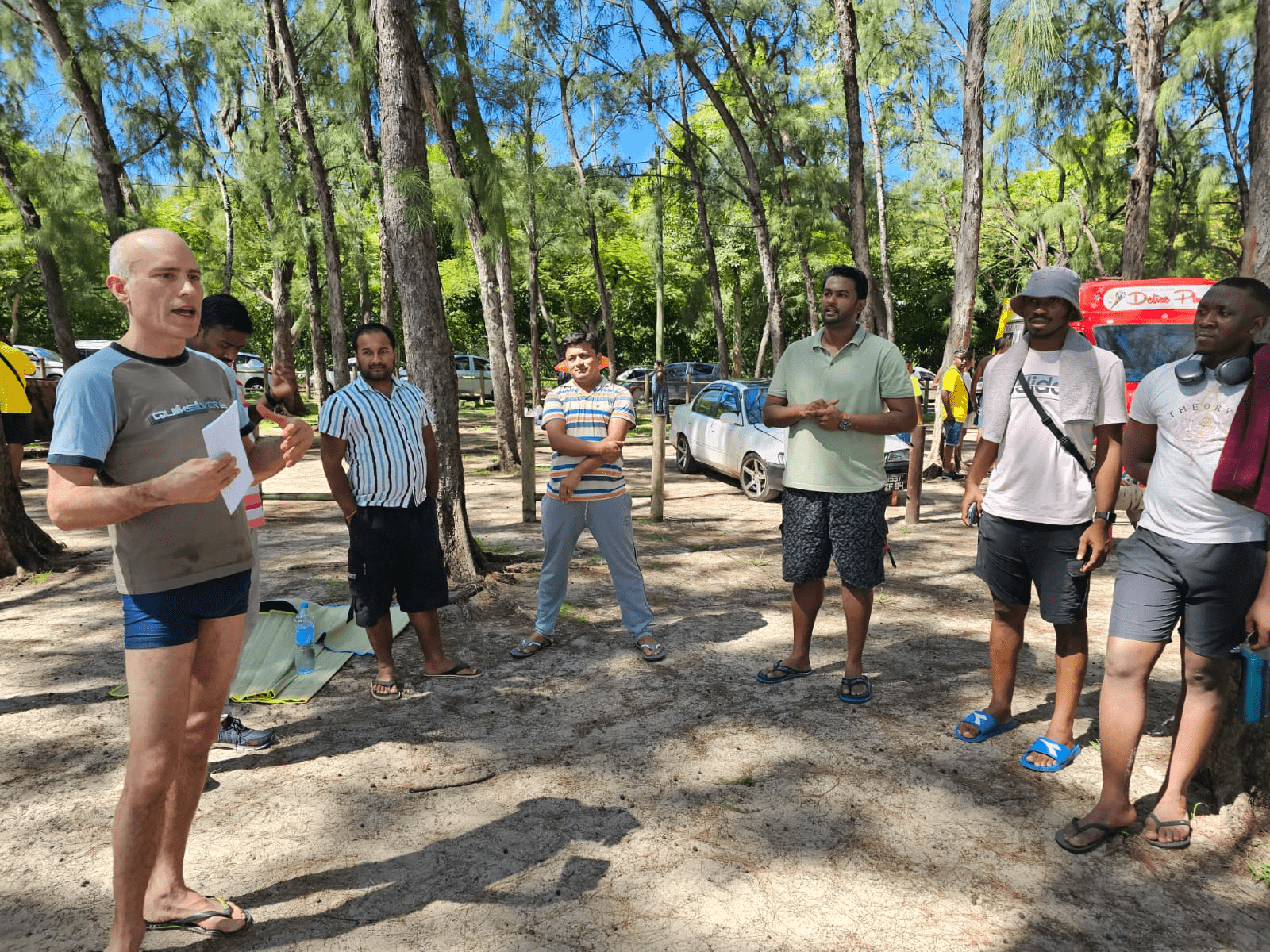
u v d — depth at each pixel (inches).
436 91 317.1
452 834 114.6
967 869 106.3
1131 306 425.4
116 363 79.5
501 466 508.4
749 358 1432.1
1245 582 104.3
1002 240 1044.5
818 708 157.5
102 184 516.4
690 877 104.6
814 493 159.5
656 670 177.8
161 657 82.4
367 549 156.3
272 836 113.7
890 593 241.1
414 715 155.1
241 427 91.2
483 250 434.9
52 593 236.8
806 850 110.3
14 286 1137.4
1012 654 141.8
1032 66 307.6
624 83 667.4
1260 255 119.4
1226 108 655.8
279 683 167.0
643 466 553.0
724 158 762.2
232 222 786.8
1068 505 126.7
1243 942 92.4
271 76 625.6
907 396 152.9
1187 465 105.9
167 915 93.7
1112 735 111.5
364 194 748.0
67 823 117.3
